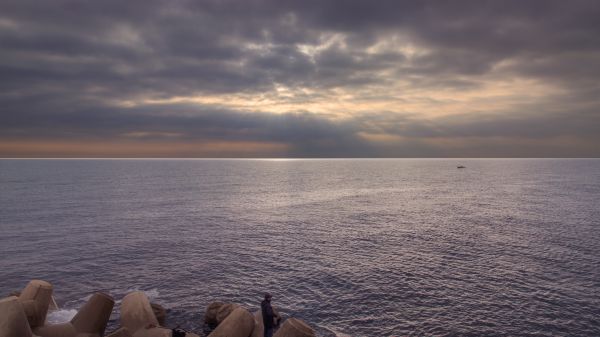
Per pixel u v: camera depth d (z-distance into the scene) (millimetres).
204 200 95375
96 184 147625
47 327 19359
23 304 19188
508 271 35781
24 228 57188
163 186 140625
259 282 33688
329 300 29453
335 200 95688
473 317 26297
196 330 24594
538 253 41812
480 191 117562
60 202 88688
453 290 31203
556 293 30281
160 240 49844
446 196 103875
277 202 91625
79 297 30297
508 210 74750
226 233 54406
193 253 43344
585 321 25547
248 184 152875
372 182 163625
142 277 35156
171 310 27797
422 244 46812
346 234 53406
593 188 123938
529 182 155375
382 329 24734
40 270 36969
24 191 115625
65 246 46375
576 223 59375
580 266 37000
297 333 17141
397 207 81688
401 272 35844
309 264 38781
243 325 19797
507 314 26703
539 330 24453
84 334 19875
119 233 54125
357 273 35719
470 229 55812
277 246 46469
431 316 26516
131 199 96625
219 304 25547
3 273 36000
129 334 18359
